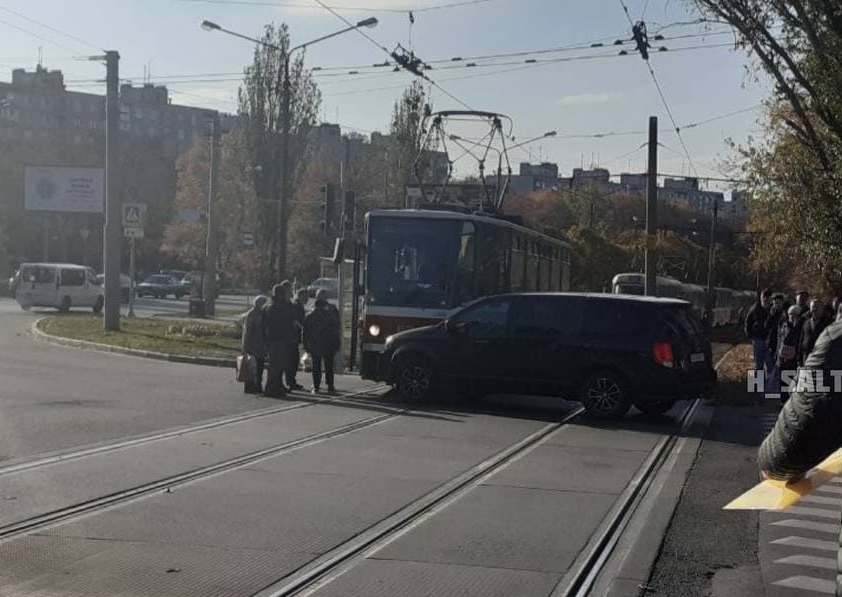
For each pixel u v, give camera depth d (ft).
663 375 49.98
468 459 38.01
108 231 98.02
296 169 162.61
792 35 63.93
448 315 59.31
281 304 56.65
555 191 288.30
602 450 41.39
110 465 34.40
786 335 58.08
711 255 198.70
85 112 405.39
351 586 21.57
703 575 23.26
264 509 28.58
